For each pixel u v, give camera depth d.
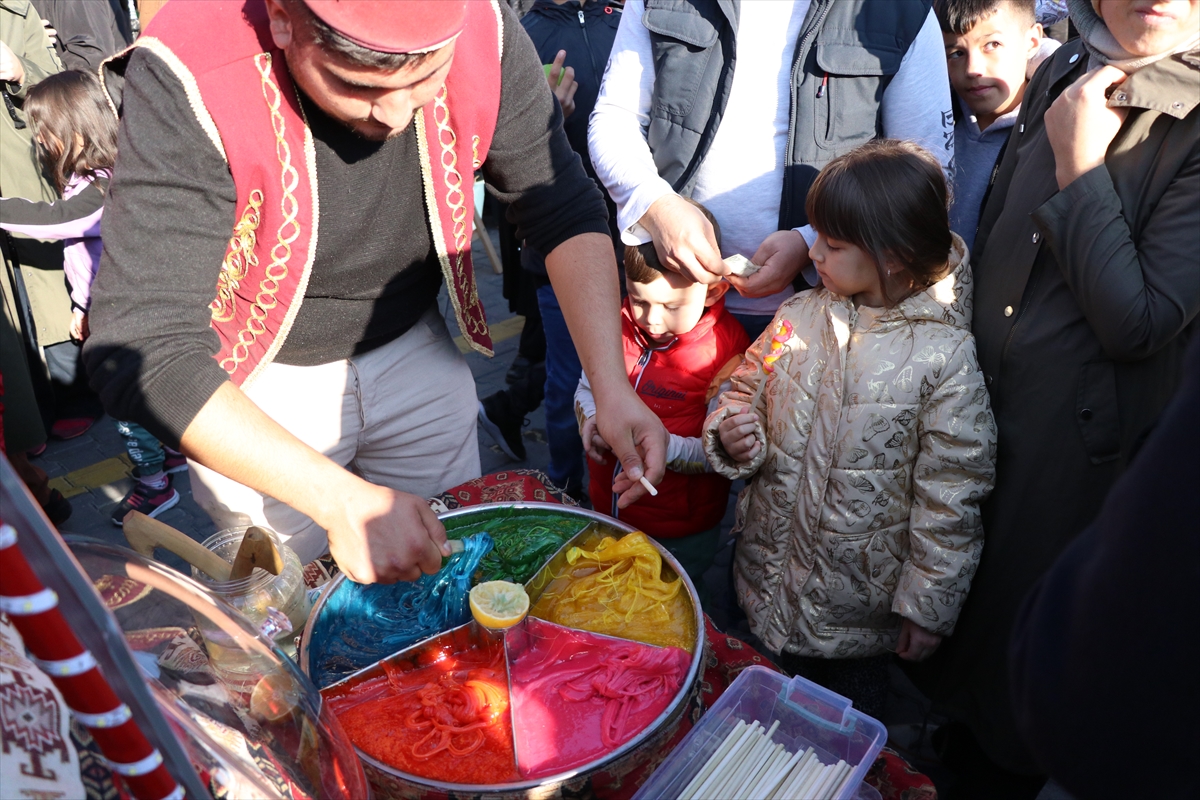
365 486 1.06
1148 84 1.28
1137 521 0.59
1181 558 0.56
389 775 0.90
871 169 1.47
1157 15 1.23
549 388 2.74
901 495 1.59
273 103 1.13
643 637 1.12
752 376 1.74
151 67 1.07
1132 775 0.61
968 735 1.87
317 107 1.17
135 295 1.06
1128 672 0.59
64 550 0.44
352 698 1.06
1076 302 1.44
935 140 1.84
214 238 1.14
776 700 1.02
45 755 0.51
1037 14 2.98
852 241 1.50
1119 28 1.29
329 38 0.88
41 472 2.73
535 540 1.28
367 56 0.89
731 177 1.90
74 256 3.12
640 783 0.95
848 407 1.56
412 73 0.95
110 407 1.09
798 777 0.90
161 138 1.08
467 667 1.11
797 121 1.81
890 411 1.53
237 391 1.09
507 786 0.87
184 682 0.68
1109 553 0.61
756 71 1.82
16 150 3.26
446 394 1.67
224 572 1.05
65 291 3.45
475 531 1.31
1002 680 1.62
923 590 1.55
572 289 1.44
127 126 1.09
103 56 4.19
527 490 1.57
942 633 1.58
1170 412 0.59
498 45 1.32
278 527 1.54
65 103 2.87
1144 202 1.36
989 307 1.59
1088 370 1.45
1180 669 0.57
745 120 1.86
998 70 2.04
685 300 1.83
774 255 1.76
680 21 1.85
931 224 1.48
